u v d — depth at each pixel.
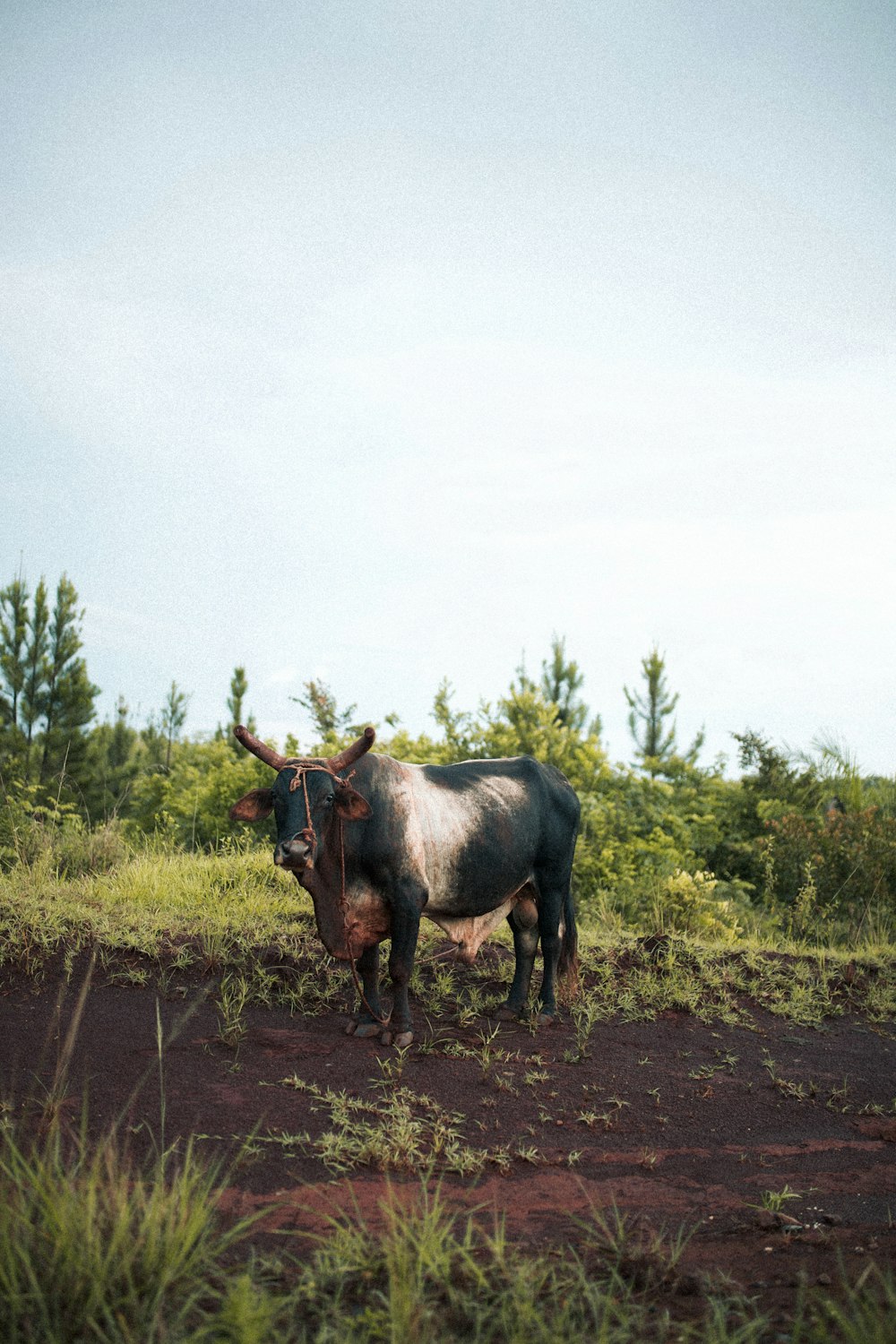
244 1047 6.10
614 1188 5.02
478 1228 4.27
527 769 7.57
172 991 6.82
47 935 7.29
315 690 15.14
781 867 12.80
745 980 8.79
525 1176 5.06
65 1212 3.61
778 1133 5.95
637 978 8.41
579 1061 6.65
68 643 15.38
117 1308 3.37
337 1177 4.75
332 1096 5.55
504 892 7.14
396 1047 6.35
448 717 14.19
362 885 6.48
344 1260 3.93
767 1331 3.54
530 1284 3.72
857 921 11.86
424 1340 3.31
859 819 12.86
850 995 8.80
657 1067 6.75
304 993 7.10
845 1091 6.59
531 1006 7.33
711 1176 5.26
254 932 8.02
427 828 6.70
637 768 15.57
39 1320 3.29
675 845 12.98
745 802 14.79
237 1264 3.90
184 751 19.41
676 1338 3.47
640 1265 4.03
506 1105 5.85
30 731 15.13
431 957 8.25
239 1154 4.79
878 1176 5.38
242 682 18.95
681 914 10.79
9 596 15.16
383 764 6.71
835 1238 4.41
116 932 7.51
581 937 9.35
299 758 6.34
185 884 9.23
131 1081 5.49
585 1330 3.44
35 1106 5.05
